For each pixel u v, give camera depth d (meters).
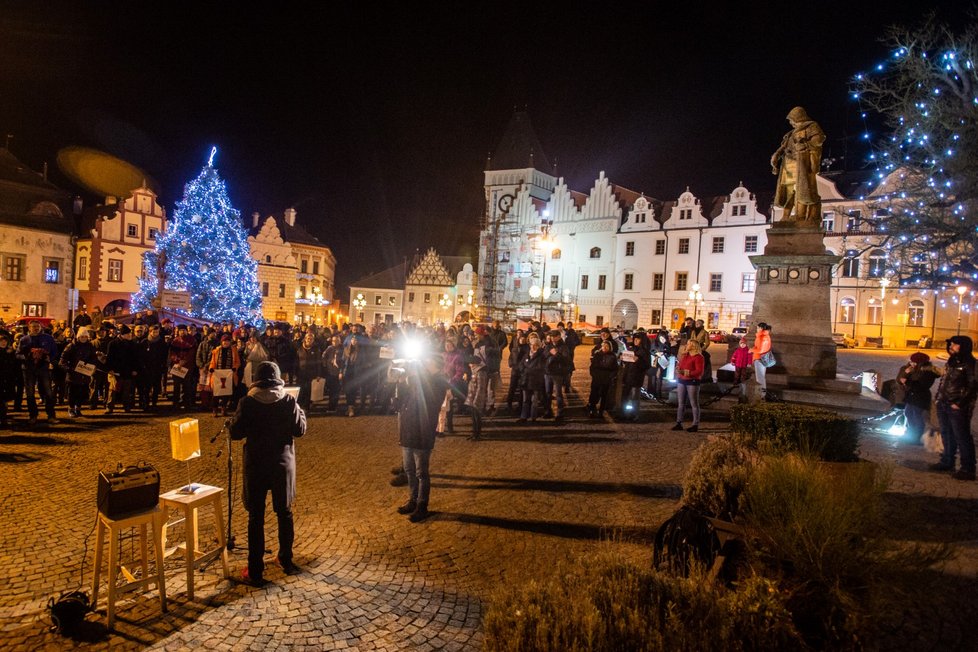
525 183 71.19
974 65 17.03
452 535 6.18
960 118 17.55
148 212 47.06
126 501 4.39
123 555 5.55
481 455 9.63
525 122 73.38
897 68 18.12
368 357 13.79
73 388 12.13
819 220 14.62
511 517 6.72
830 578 3.08
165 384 15.59
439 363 6.81
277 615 4.52
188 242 32.88
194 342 14.38
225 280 34.00
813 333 14.39
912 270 20.11
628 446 10.32
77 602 4.29
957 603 4.52
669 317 57.84
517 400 16.05
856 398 12.62
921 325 45.62
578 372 23.89
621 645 2.38
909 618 4.28
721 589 2.92
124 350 12.73
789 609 3.08
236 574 5.21
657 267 58.66
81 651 4.03
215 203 33.72
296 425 5.35
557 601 2.60
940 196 18.58
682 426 12.03
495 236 72.31
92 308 44.12
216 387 10.69
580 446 10.31
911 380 10.32
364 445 10.29
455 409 13.51
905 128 18.69
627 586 2.67
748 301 53.25
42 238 42.16
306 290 68.50
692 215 56.50
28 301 41.38
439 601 4.78
